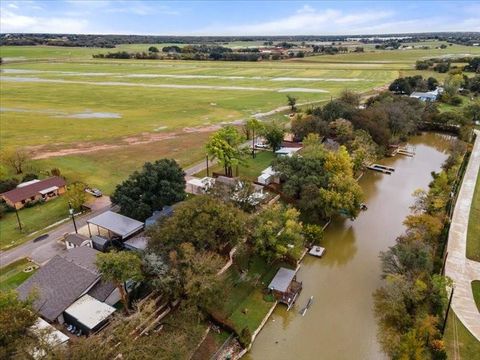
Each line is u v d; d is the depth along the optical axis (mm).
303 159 72188
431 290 42875
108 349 31875
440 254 51500
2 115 135375
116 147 100000
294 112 136500
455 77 168375
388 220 67688
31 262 51500
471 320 41562
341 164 70125
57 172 80188
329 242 60438
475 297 45094
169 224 46938
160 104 154375
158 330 39312
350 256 56938
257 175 80750
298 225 53719
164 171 62312
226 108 145500
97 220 56375
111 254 40250
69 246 53812
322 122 99125
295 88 185625
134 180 62125
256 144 101875
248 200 61125
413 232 53875
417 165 95125
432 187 71688
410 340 35875
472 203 69812
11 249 54594
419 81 171125
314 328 43562
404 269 46500
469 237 58094
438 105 144500
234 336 40906
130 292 43688
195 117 132250
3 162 81875
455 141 101188
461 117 119500
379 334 42250
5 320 32156
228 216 48812
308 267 54375
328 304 47219
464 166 87938
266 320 44500
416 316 40562
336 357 39688
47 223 62250
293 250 51719
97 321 38562
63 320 40188
